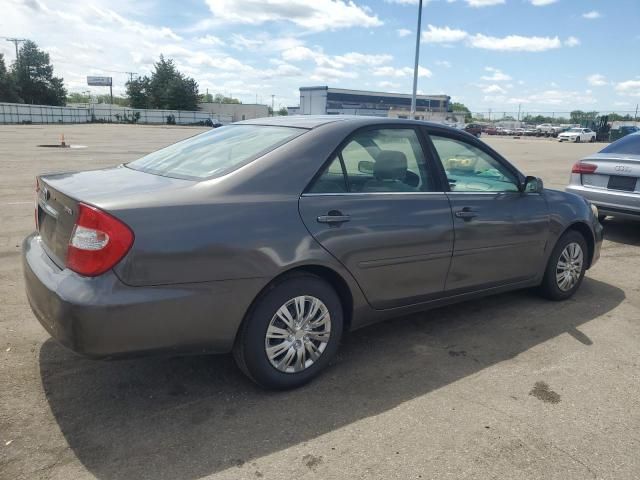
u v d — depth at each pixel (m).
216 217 2.81
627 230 8.37
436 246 3.70
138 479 2.43
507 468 2.56
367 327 4.24
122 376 3.33
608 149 7.82
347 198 3.29
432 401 3.15
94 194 2.77
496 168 4.29
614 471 2.56
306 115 4.04
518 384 3.37
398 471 2.52
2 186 10.60
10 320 4.09
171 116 79.56
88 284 2.57
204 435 2.76
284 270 3.00
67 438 2.70
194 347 2.84
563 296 4.91
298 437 2.77
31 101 91.00
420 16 21.06
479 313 4.58
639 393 3.30
